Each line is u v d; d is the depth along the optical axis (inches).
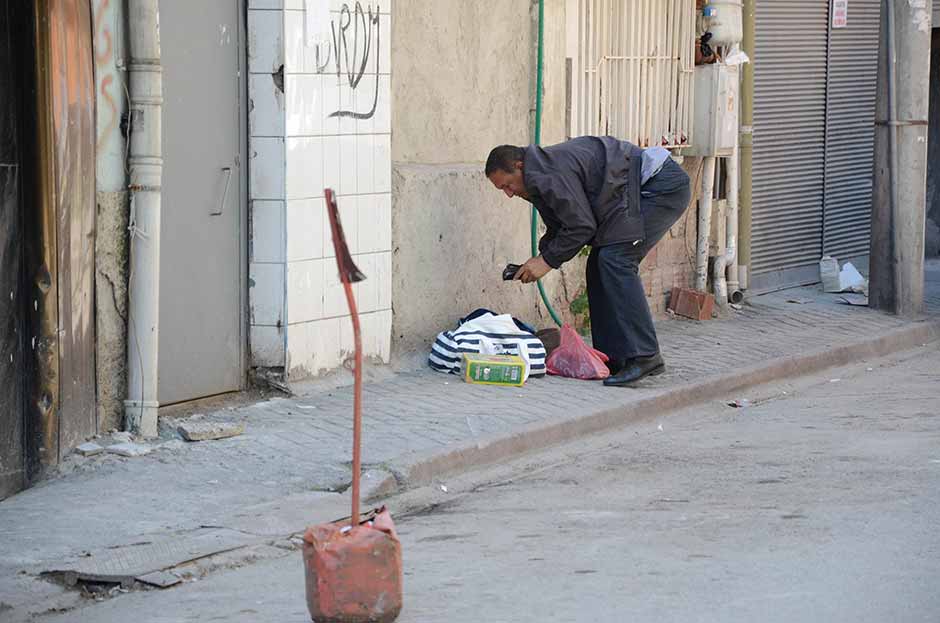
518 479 394.0
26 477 367.2
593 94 577.3
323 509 348.2
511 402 458.6
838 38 732.7
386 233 488.4
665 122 615.5
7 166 354.3
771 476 386.9
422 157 510.3
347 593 260.8
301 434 411.2
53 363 365.7
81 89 372.5
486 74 533.0
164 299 423.2
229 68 438.3
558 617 268.4
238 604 285.4
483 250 533.6
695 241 642.8
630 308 493.4
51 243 360.5
